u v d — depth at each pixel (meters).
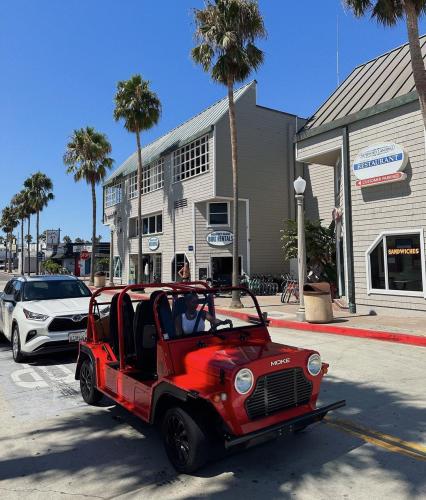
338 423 4.95
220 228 23.80
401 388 6.24
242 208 23.58
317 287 12.41
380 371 7.19
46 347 8.02
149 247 29.06
